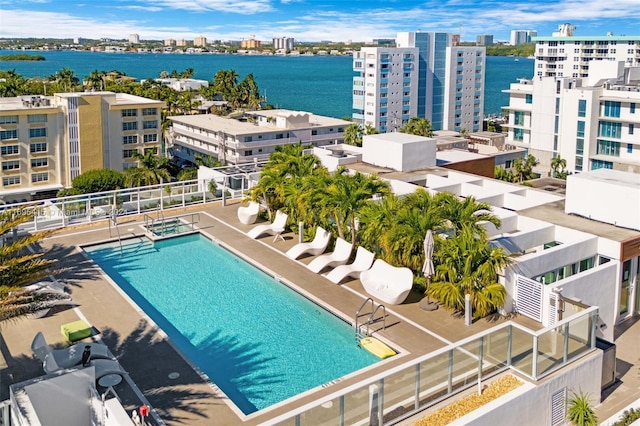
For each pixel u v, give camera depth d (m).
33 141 89.38
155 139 101.06
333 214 29.33
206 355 20.81
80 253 29.95
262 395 18.36
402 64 135.00
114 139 97.25
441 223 24.78
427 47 140.62
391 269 25.31
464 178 38.72
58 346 20.45
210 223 34.66
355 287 26.00
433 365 17.19
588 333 19.83
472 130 152.00
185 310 24.42
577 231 26.98
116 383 17.77
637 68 91.19
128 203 35.78
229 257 30.41
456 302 22.92
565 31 159.88
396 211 25.77
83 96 91.88
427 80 142.38
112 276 27.89
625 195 27.98
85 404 16.88
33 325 22.05
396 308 24.05
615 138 82.56
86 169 94.44
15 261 17.08
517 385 18.08
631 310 27.05
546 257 24.33
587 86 91.25
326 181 29.75
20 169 89.38
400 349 20.81
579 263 25.98
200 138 112.19
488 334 18.33
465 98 148.62
